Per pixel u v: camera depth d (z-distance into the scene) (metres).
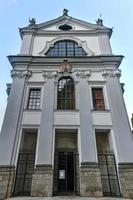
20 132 13.40
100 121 14.00
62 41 19.55
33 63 16.91
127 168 11.95
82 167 11.98
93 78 16.23
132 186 11.38
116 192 11.81
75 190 12.34
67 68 16.61
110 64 16.83
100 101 15.41
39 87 15.77
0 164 11.87
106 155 13.29
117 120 13.90
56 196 11.18
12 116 13.87
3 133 13.08
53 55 18.33
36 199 10.17
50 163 12.12
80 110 14.41
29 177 12.43
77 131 13.82
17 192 11.69
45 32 20.08
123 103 14.76
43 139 13.02
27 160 13.08
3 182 11.27
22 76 16.09
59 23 21.47
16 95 14.96
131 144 12.90
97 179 11.55
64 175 13.05
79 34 20.02
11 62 16.92
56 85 15.88
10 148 12.51
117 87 15.54
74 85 15.97
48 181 11.48
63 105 15.20
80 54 18.47
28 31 19.94
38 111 14.34
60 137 14.66
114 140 13.18
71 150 14.08
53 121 13.89
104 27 20.42
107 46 18.62
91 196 10.98
